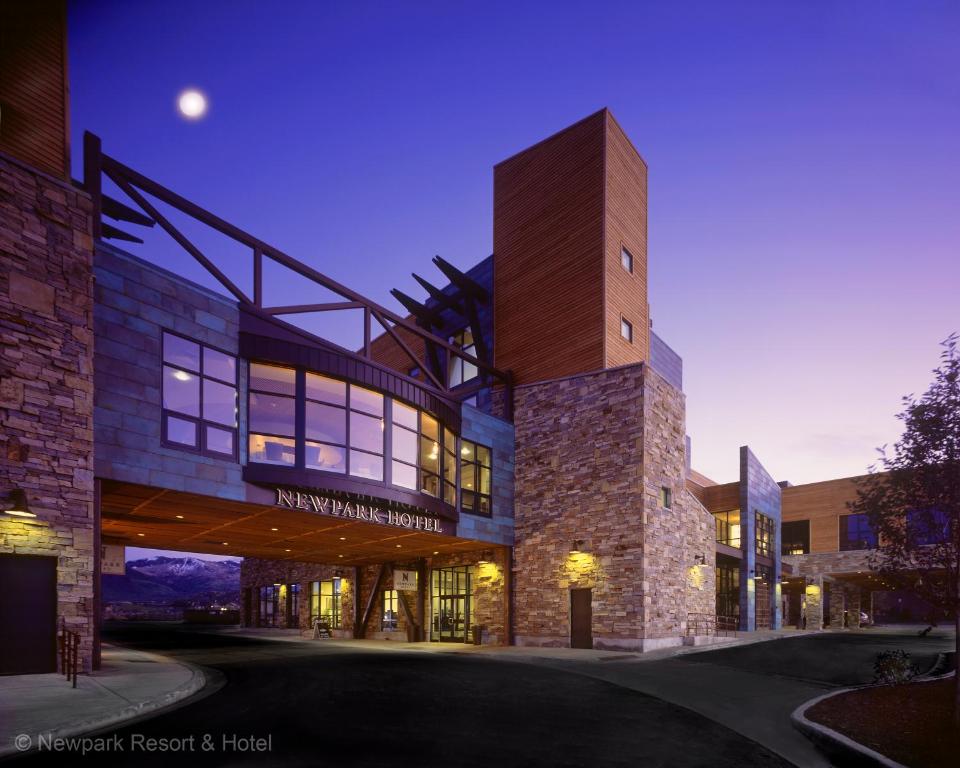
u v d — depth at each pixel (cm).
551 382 2703
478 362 2722
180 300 1622
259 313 1789
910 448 1064
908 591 1088
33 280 1330
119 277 1509
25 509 1226
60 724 858
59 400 1336
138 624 5488
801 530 5522
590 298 2655
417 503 2128
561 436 2623
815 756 908
